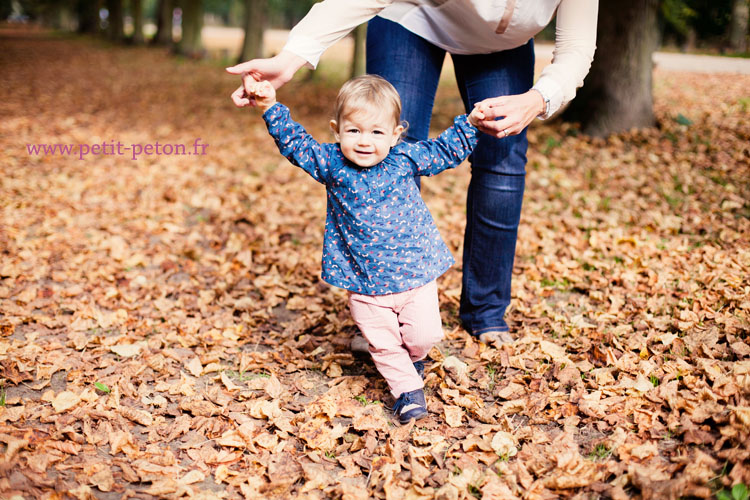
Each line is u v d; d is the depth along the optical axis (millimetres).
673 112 9539
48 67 20172
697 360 2699
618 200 5566
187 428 2498
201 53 24828
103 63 22188
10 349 3107
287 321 3602
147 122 10719
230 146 8688
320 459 2303
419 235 2447
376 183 2377
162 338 3303
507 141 2850
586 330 3195
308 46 2402
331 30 2420
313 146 2441
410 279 2436
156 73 19312
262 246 4789
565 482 2029
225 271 4305
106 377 2875
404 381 2535
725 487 1926
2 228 5059
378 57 2861
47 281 4129
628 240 4465
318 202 5922
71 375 2891
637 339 3012
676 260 4062
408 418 2475
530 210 5430
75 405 2615
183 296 3896
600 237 4594
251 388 2795
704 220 4840
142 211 5621
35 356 3047
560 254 4406
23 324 3488
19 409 2555
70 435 2391
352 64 13328
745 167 6316
